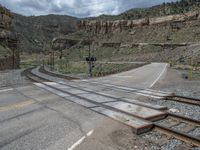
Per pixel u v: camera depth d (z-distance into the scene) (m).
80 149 5.53
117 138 6.34
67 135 6.44
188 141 6.07
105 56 161.00
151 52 139.88
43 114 8.68
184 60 58.53
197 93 14.55
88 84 18.61
